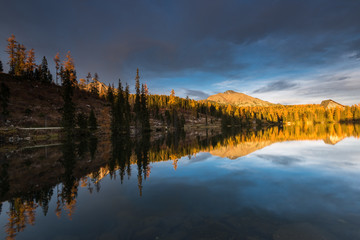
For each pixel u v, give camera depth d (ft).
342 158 63.41
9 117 158.71
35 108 191.52
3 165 63.05
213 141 143.43
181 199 31.01
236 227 21.52
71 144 125.39
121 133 211.20
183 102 522.88
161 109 461.37
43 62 276.41
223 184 38.52
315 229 20.53
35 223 24.54
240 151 86.94
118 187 38.83
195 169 53.88
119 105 236.63
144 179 44.55
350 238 18.74
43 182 43.88
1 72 244.83
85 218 25.41
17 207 30.35
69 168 58.13
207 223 22.70
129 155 81.87
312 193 31.76
